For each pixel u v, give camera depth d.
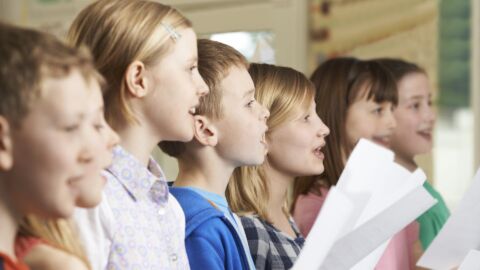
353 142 2.09
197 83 1.22
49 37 0.79
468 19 3.74
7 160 0.75
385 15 3.90
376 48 3.92
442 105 3.79
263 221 1.64
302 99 1.70
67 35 1.21
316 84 2.14
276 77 1.71
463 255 1.37
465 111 3.75
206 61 1.46
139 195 1.17
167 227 1.22
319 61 4.00
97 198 0.81
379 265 1.95
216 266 1.36
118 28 1.17
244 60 1.51
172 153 1.48
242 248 1.45
